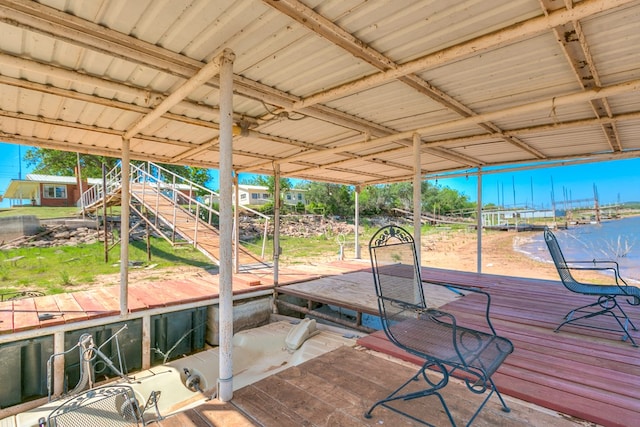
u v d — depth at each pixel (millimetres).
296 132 4238
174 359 4770
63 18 1837
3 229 12055
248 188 28422
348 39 2006
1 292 6656
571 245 17109
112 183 12375
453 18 1852
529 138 4387
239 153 5375
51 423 2043
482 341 1897
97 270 9062
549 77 2627
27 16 1798
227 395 2107
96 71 2529
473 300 4402
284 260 10992
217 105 3301
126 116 3537
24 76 2615
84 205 15922
